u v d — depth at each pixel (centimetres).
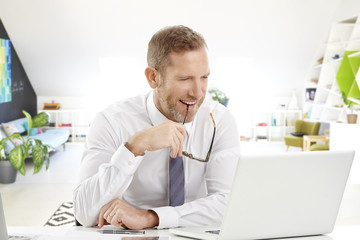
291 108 869
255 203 112
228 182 163
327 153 115
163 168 163
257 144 860
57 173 607
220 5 672
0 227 103
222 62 856
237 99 884
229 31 727
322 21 712
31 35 742
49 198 482
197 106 148
